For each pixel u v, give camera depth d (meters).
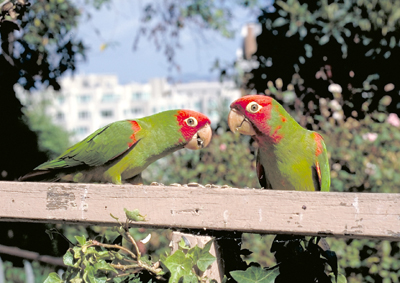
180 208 1.59
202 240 1.61
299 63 4.54
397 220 1.42
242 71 5.15
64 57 4.37
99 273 1.71
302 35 4.43
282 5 4.45
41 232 4.61
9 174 4.47
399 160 4.12
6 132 4.33
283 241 1.74
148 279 1.73
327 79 4.50
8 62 3.88
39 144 5.16
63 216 1.67
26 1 3.12
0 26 3.20
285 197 1.52
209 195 1.58
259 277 1.61
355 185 4.07
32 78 4.13
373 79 4.44
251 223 1.54
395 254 3.82
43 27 4.16
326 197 1.48
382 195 1.44
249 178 4.64
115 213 1.64
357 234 1.45
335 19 4.34
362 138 4.22
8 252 3.96
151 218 1.61
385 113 4.45
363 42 4.38
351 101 4.47
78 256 1.67
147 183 5.14
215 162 4.79
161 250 4.09
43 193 1.69
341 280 1.79
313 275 1.69
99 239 1.95
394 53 4.37
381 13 4.28
